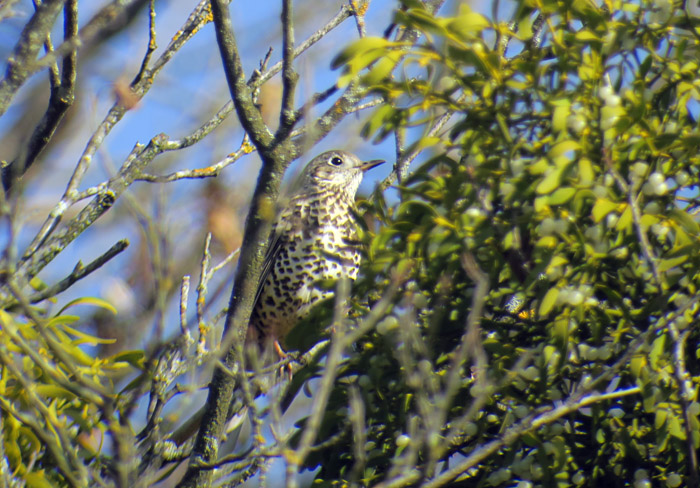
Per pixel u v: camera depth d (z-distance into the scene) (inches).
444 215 266.7
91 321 323.9
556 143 244.7
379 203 286.0
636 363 241.0
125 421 220.8
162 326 222.7
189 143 318.7
